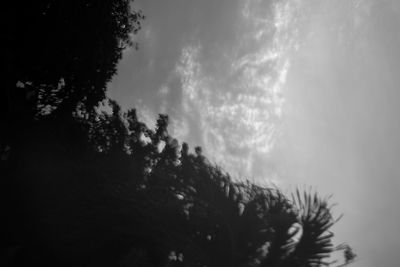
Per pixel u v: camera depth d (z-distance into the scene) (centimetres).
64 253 990
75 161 1370
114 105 1872
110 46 1914
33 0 1538
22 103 1672
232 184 909
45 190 1210
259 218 823
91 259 948
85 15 1717
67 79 1831
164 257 893
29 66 1641
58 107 1842
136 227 871
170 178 934
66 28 1662
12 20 1504
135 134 1745
